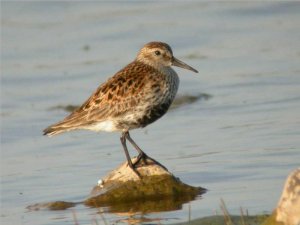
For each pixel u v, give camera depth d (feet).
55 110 64.23
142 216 40.27
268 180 44.57
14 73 73.87
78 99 66.13
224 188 43.83
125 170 43.93
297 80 66.18
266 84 66.08
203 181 45.37
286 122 56.29
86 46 79.61
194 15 85.97
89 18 87.25
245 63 71.61
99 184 44.06
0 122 62.08
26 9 90.27
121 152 53.42
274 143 51.67
